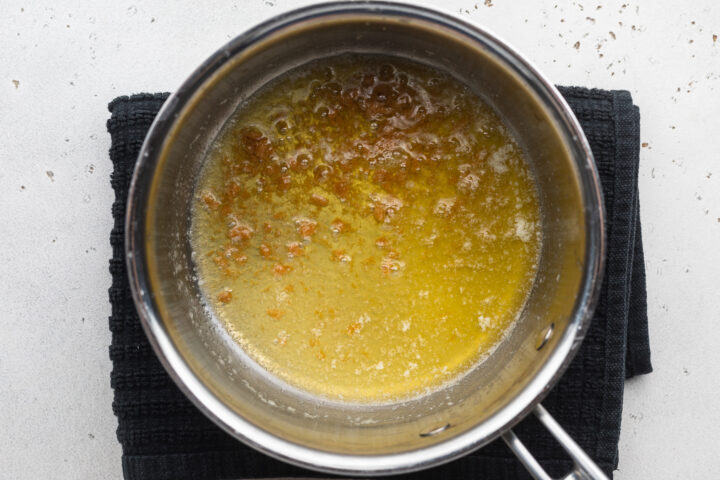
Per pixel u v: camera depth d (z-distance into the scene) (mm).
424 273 413
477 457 423
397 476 424
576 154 365
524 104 384
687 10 450
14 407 441
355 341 412
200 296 410
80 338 443
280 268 412
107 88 445
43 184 445
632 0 450
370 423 398
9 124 444
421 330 412
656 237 449
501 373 397
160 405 417
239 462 420
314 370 411
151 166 361
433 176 412
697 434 448
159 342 363
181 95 361
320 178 411
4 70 445
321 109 410
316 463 357
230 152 409
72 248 444
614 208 423
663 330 452
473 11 450
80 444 442
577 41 451
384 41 394
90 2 446
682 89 450
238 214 411
